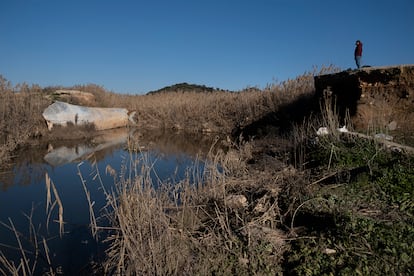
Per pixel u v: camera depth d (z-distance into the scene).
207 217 5.25
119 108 21.55
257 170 7.51
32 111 14.66
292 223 4.29
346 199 4.70
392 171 5.17
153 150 12.76
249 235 4.04
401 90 8.47
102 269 4.20
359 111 8.77
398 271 3.07
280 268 3.59
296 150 8.07
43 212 6.21
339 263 3.33
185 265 3.82
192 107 21.12
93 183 8.09
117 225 5.21
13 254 4.64
